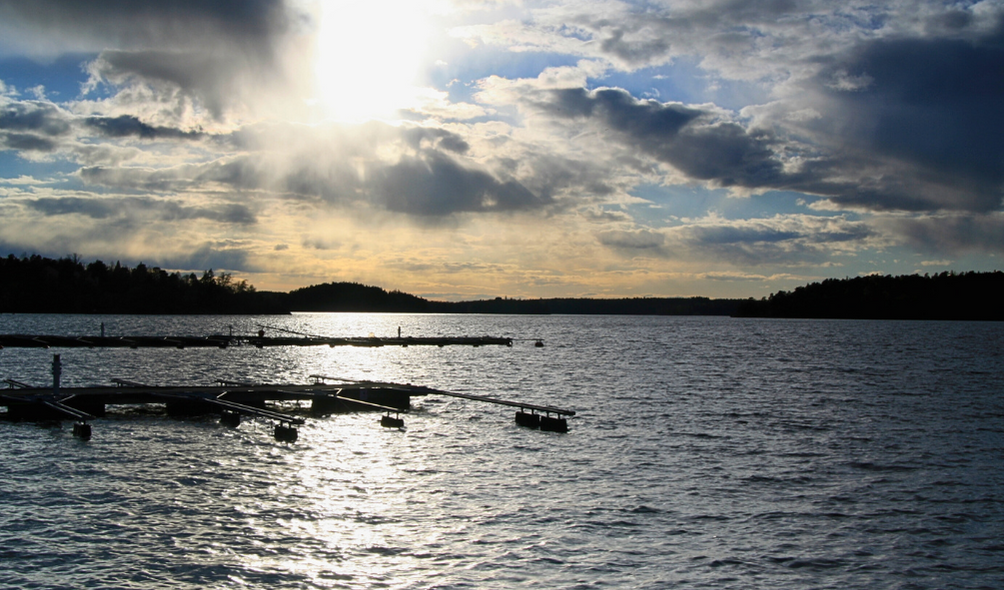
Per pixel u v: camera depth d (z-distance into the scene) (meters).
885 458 28.41
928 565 17.69
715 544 18.66
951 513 21.52
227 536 18.42
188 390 37.75
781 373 65.62
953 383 57.25
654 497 22.52
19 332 121.25
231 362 73.62
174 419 34.78
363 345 102.25
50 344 84.25
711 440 31.62
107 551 17.30
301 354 88.69
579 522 20.05
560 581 16.22
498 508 21.09
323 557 17.23
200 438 30.02
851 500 22.64
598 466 26.42
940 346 114.31
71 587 15.36
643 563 17.33
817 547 18.64
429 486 23.27
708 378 60.44
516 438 31.38
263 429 32.34
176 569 16.36
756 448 30.00
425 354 93.12
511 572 16.62
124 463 25.52
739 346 114.56
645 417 37.84
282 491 22.34
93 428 31.98
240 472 24.50
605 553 17.86
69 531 18.52
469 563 17.06
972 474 26.03
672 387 53.22
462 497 22.08
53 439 29.36
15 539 17.91
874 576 17.00
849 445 30.84
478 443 30.16
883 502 22.48
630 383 56.09
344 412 37.84
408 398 40.09
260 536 18.47
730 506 21.81
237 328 161.12
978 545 19.02
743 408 41.69
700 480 24.70
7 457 26.14
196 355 80.94
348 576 16.23
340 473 24.64
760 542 18.89
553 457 27.78
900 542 19.12
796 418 38.06
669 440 31.50
